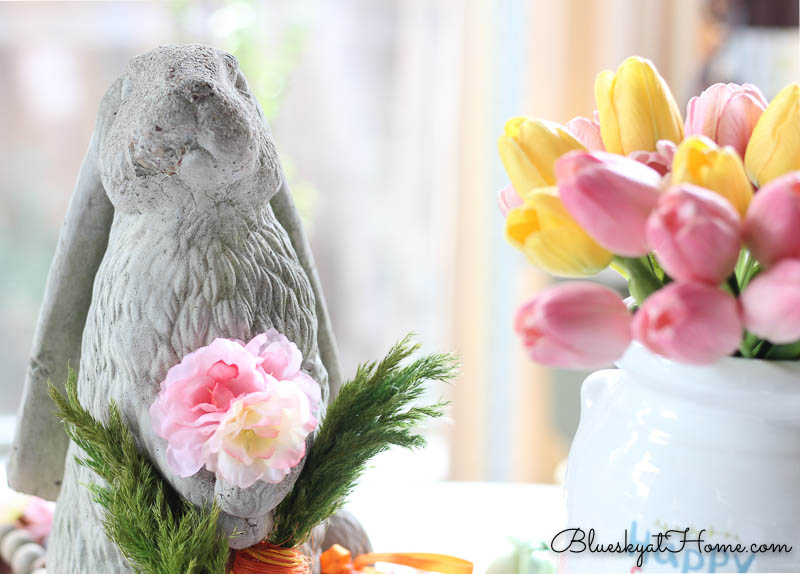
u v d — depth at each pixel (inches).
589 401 26.7
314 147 102.3
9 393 98.3
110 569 28.6
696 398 23.0
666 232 19.8
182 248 27.1
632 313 24.3
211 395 25.2
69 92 96.3
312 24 97.9
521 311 21.1
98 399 28.2
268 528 27.7
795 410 22.5
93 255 30.8
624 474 24.0
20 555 35.1
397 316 106.7
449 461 101.0
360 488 43.9
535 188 23.6
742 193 21.3
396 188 103.7
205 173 26.4
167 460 25.3
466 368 98.7
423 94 101.2
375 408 28.7
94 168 29.7
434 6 99.2
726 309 19.8
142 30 96.3
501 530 38.8
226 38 84.5
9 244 97.3
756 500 22.7
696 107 25.1
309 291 29.4
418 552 36.1
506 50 95.3
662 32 93.7
